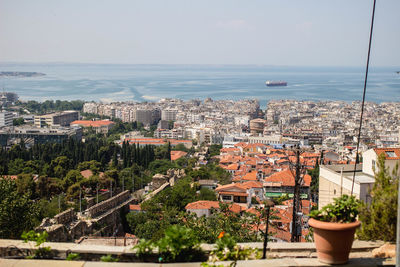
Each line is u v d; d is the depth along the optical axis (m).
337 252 15.52
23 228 42.31
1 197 43.22
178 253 16.25
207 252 17.03
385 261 15.98
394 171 18.22
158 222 66.31
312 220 16.03
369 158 45.44
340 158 148.25
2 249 17.64
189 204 84.12
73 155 173.12
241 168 163.38
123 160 168.25
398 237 14.54
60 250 17.33
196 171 144.25
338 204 16.58
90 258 17.28
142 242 16.59
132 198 88.62
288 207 84.88
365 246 18.23
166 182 120.38
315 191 116.12
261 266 15.65
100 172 151.38
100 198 100.00
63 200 92.88
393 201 17.44
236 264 15.80
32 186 104.31
